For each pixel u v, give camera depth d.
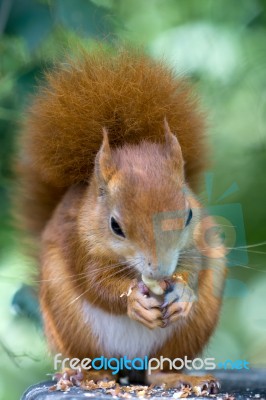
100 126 2.08
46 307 2.08
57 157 2.09
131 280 2.04
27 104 2.14
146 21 2.45
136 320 2.04
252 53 2.40
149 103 2.08
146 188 2.01
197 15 2.44
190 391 2.05
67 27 2.22
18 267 2.27
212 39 2.39
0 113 2.24
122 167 2.03
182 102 2.09
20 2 2.22
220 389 2.08
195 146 2.10
